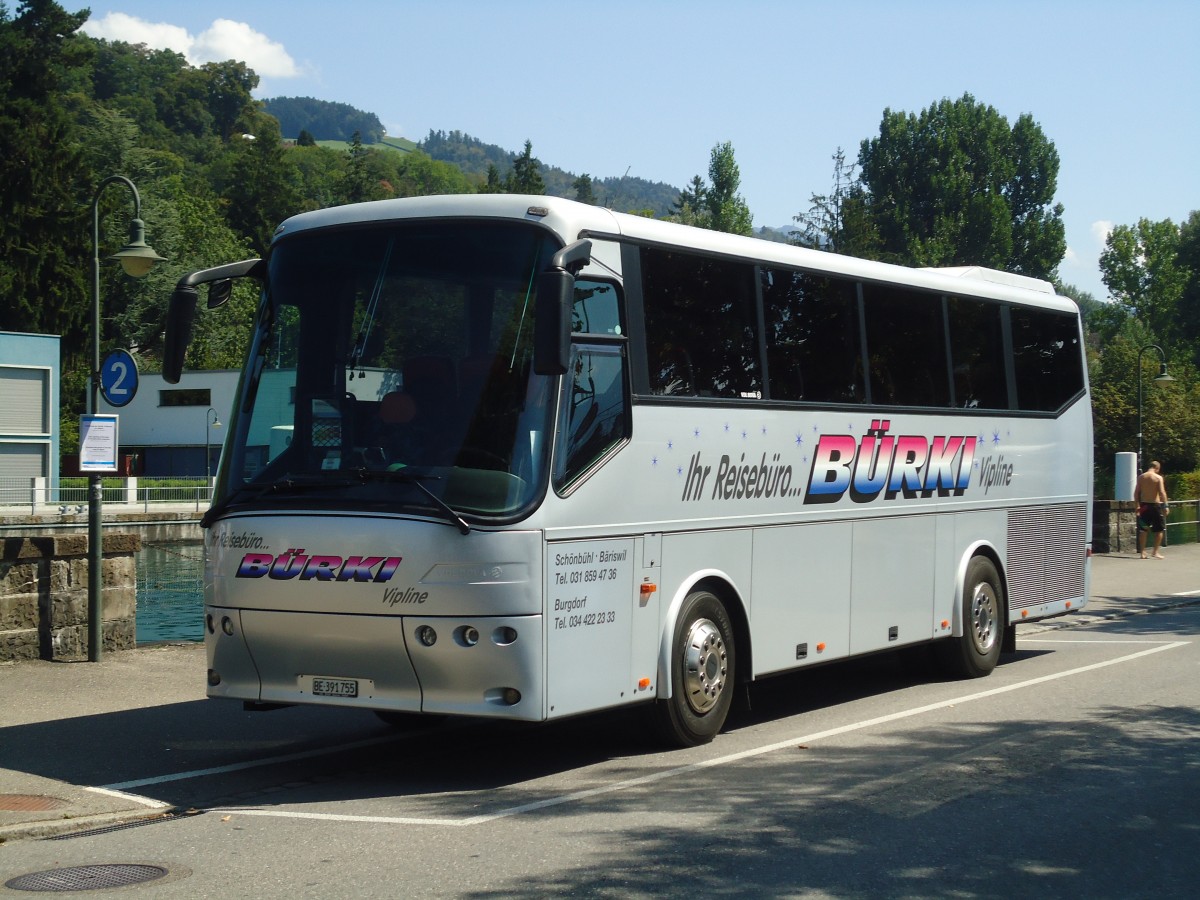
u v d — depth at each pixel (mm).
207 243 95875
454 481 8273
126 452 77625
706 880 6289
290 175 120750
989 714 10969
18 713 11047
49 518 44625
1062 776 8508
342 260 9039
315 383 8844
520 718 8203
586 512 8703
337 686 8547
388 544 8250
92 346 14719
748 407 10328
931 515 12805
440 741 10344
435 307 8711
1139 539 29422
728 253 10273
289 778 9023
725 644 10031
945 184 80750
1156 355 65062
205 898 6125
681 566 9602
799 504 10938
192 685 12367
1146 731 10047
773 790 8219
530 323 8500
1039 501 14773
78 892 6258
